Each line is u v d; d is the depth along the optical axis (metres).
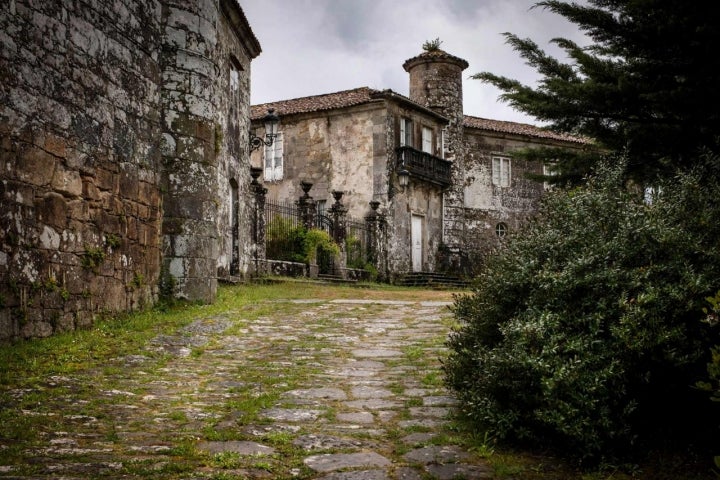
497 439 4.21
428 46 28.83
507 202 30.86
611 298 4.17
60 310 7.36
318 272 19.61
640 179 7.47
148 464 3.54
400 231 24.83
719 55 6.62
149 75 9.94
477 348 4.93
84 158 7.97
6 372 5.63
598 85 7.31
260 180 26.22
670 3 6.61
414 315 10.88
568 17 7.49
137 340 7.54
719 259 4.09
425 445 4.12
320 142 25.28
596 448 3.83
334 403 5.21
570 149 9.11
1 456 3.56
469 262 28.08
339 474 3.56
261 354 7.35
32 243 6.88
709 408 4.07
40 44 7.09
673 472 3.74
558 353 4.11
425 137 26.88
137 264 9.44
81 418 4.48
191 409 4.88
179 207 10.45
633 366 3.98
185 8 10.66
